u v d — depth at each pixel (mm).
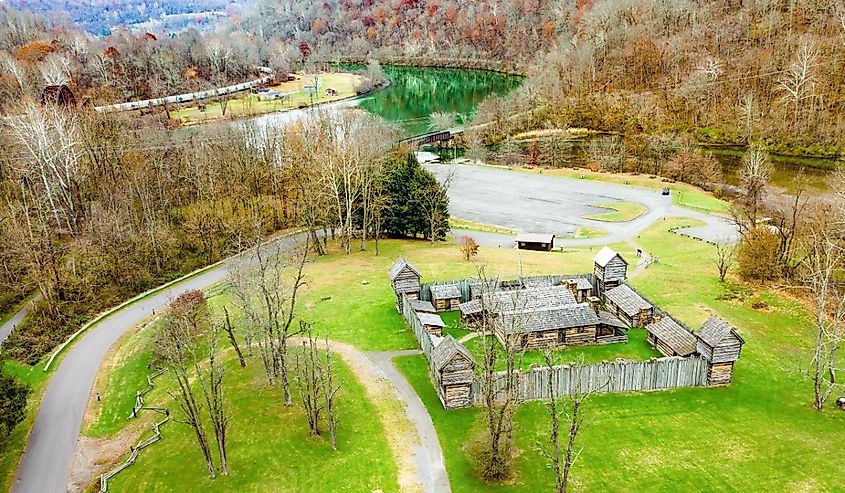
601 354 64688
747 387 58219
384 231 103312
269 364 58906
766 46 185750
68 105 117625
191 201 104500
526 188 141625
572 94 199250
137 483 47188
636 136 171000
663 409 55000
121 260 83125
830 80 164875
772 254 78938
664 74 194500
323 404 55250
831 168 142750
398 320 71000
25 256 78438
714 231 107250
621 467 48062
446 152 181125
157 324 69750
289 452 49781
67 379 62125
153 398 58188
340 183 96688
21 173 94188
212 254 91875
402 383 59094
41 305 75000
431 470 48188
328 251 95062
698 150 149625
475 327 69438
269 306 54562
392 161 104688
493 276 81375
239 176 109188
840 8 179125
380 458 49438
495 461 46750
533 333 64750
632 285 80688
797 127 158250
